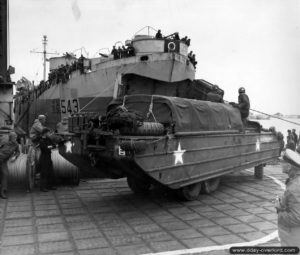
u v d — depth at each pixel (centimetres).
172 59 1303
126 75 1329
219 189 959
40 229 605
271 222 648
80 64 1573
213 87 1163
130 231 595
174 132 723
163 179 679
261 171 1124
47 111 2105
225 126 925
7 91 1266
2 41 1348
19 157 943
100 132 660
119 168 709
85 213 706
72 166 956
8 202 793
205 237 566
